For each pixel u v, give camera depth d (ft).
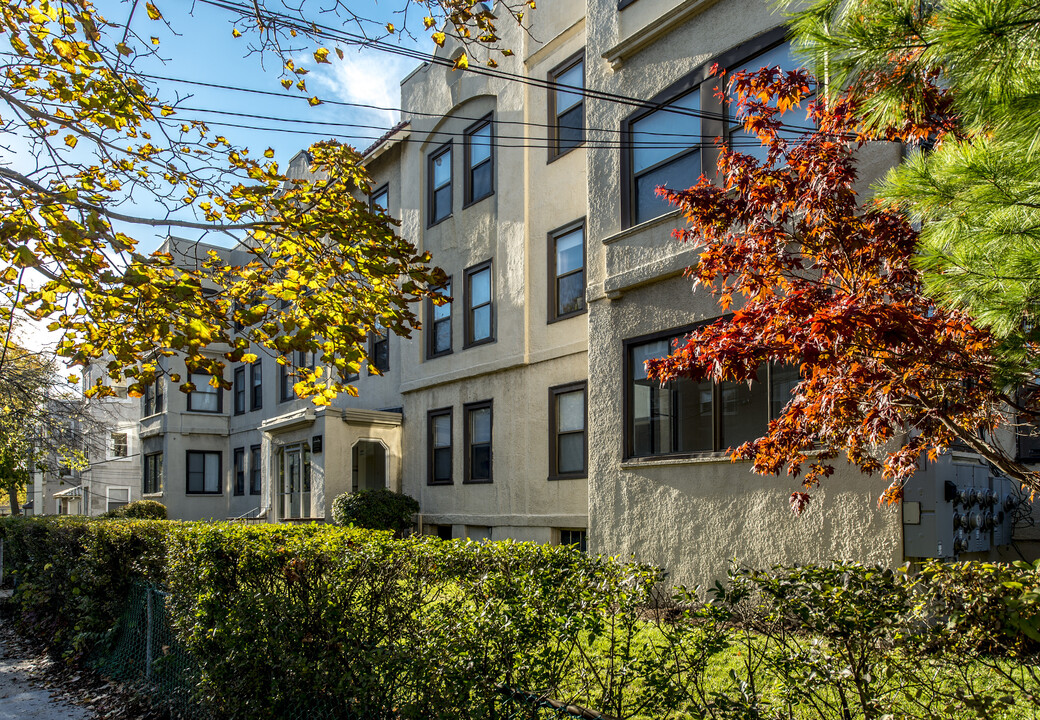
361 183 20.71
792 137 29.04
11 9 17.78
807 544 26.50
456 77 55.42
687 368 17.63
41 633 34.32
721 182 31.01
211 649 19.40
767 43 30.01
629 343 34.12
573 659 12.95
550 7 47.42
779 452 19.40
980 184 9.59
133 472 105.50
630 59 36.09
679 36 33.81
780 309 16.08
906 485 24.06
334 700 15.64
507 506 47.93
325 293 19.84
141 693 23.18
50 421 63.26
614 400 34.60
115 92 18.90
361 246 18.72
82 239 16.38
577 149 45.03
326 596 15.57
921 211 10.64
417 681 13.39
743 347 16.47
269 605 16.94
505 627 12.17
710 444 30.68
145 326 17.31
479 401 51.24
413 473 57.72
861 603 9.37
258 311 18.45
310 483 61.41
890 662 8.96
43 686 26.32
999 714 8.29
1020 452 29.30
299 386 20.61
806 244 18.76
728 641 10.79
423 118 59.26
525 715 12.15
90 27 17.93
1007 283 9.95
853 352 15.74
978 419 16.87
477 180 53.62
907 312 14.56
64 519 38.01
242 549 18.19
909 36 10.08
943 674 8.73
